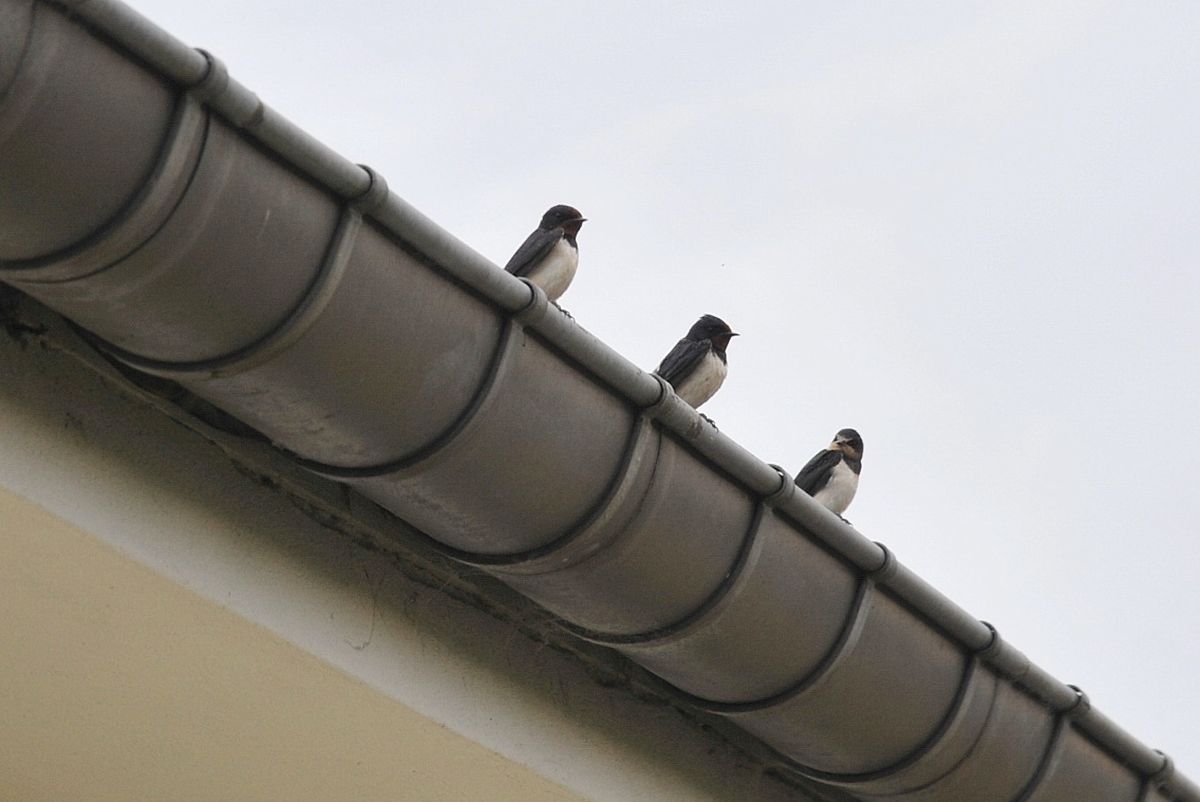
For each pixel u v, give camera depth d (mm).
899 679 9344
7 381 7273
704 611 8578
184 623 7875
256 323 6934
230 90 6527
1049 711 10281
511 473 7754
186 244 6605
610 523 8094
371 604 8531
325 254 6973
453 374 7465
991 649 9625
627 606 8516
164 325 6891
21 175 6199
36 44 6051
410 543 8695
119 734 8758
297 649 8047
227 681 8297
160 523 7660
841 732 9406
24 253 6508
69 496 7320
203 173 6543
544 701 9352
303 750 8867
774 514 8719
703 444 8297
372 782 9211
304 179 6902
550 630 9438
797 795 10961
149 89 6406
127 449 7664
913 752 9680
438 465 7613
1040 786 10305
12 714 8586
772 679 9055
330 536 8461
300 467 8234
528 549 8148
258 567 8023
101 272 6590
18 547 7469
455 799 9367
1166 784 11258
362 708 8477
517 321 7629
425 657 8711
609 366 7898
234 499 8055
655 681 9930
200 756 8938
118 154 6348
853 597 9109
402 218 7125
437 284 7352
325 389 7227
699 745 10344
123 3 6258
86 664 8203
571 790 9281
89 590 7699
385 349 7227
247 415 7535
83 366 7602
